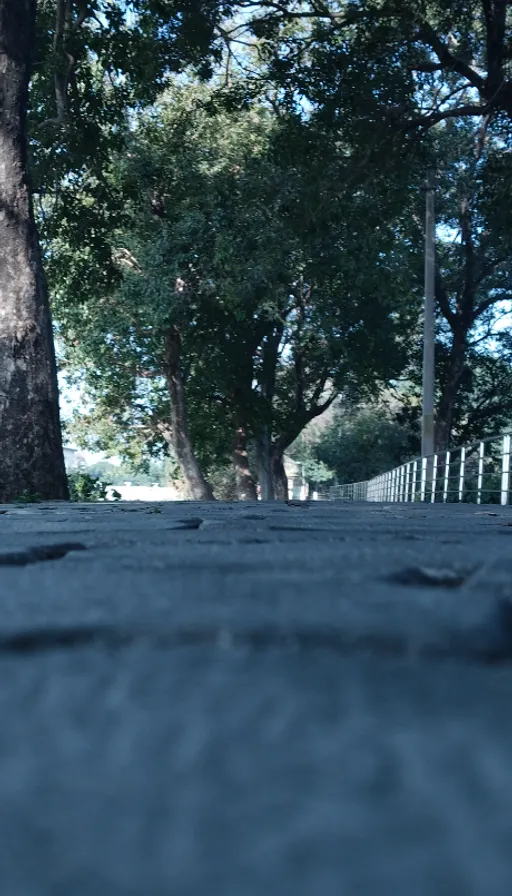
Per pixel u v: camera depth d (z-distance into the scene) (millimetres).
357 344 38156
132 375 41656
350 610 1288
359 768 633
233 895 458
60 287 27578
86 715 791
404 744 688
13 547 2912
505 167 21969
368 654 1034
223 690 873
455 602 1349
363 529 4617
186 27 20156
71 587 1725
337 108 20703
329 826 535
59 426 15375
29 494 14492
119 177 32969
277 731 729
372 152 20953
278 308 36000
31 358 15188
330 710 794
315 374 45125
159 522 5570
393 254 30734
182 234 32125
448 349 44938
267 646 1081
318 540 3637
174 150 33594
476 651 1043
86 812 577
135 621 1253
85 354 39688
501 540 3750
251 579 1774
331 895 456
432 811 551
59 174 21906
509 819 539
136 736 726
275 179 22781
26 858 514
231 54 22266
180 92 33781
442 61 20578
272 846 511
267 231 27453
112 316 36594
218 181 30969
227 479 63656
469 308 41469
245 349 40562
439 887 464
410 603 1346
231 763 653
